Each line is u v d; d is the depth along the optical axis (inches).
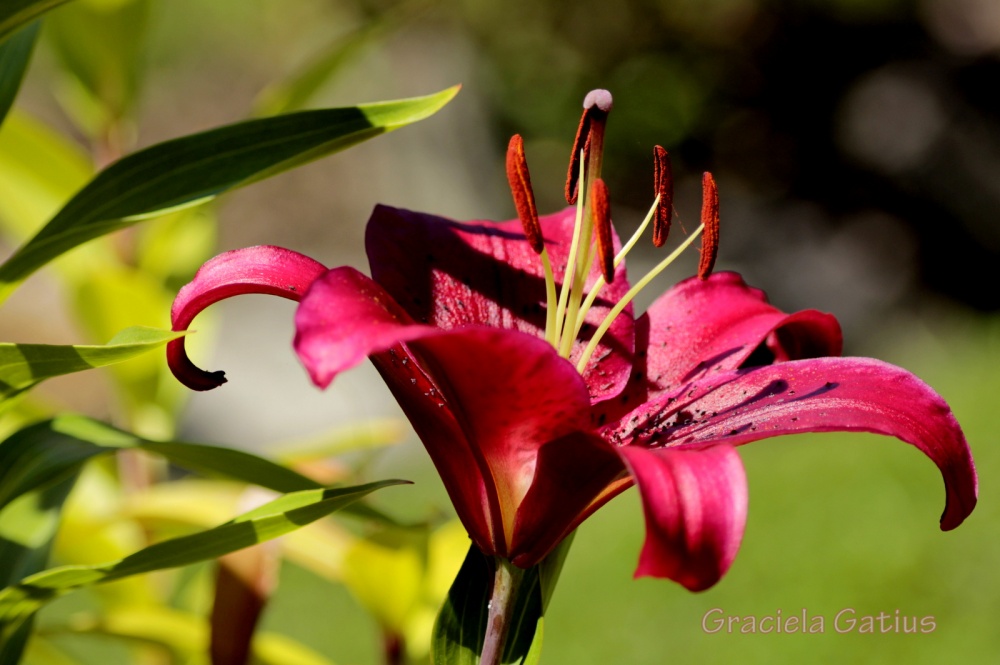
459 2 171.9
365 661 74.7
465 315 30.9
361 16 175.9
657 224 30.3
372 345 27.3
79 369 29.4
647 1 170.2
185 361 29.6
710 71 173.0
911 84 166.4
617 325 31.4
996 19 161.3
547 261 30.1
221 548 29.8
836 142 170.4
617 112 174.6
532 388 28.3
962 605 67.2
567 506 29.0
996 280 158.2
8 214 37.9
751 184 174.9
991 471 80.4
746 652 66.9
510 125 179.9
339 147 30.4
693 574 27.2
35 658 35.1
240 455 30.9
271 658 34.5
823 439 99.5
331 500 29.6
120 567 29.6
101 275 36.8
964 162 161.3
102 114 38.3
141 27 37.9
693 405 30.5
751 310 31.7
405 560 34.1
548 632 74.8
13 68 31.3
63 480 31.7
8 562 31.5
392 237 31.0
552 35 174.4
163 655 36.5
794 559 75.9
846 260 165.0
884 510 79.4
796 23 168.2
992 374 103.3
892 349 152.8
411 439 129.1
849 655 64.5
